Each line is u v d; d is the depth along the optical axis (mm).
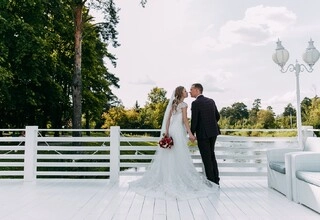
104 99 24172
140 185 5531
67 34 18484
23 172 6410
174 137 5461
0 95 14484
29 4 13305
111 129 6383
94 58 20797
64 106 20906
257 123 41000
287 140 6484
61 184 5980
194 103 5680
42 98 17719
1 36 12656
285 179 4906
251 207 4289
